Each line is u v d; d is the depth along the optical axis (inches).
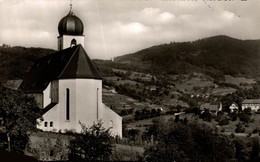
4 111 1705.2
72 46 3181.6
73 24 3245.6
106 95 6456.7
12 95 1763.0
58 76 2714.1
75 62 2728.8
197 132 1688.0
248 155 2463.1
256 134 3764.8
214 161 1662.2
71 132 2501.2
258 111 5187.0
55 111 2647.6
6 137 1908.2
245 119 4554.6
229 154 1829.5
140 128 4001.0
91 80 2684.5
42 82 3078.2
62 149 1488.7
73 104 2650.1
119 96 6520.7
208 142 1668.3
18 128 1696.6
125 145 2193.7
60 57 3036.4
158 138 1593.3
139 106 5994.1
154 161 1219.9
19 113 1706.4
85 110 2657.5
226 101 6432.1
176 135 1565.0
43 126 2591.0
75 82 2655.0
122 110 5275.6
